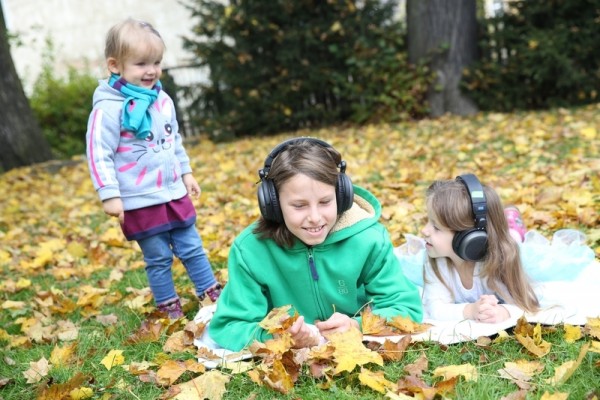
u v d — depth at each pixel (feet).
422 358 7.26
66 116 41.78
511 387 6.63
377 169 20.98
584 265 9.44
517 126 26.30
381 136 28.91
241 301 8.26
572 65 30.60
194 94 35.83
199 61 36.14
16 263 14.82
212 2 34.12
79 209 20.88
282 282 8.39
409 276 10.09
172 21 60.18
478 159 19.63
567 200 13.60
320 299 8.35
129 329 9.57
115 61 9.37
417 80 32.83
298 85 33.81
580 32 30.50
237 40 33.88
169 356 8.14
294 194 7.47
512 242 8.36
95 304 11.00
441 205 8.09
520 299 8.32
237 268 8.37
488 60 33.27
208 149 31.78
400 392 6.64
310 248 8.14
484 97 32.81
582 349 6.63
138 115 9.23
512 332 8.00
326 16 33.71
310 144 7.79
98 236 16.60
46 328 9.98
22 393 7.73
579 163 17.53
